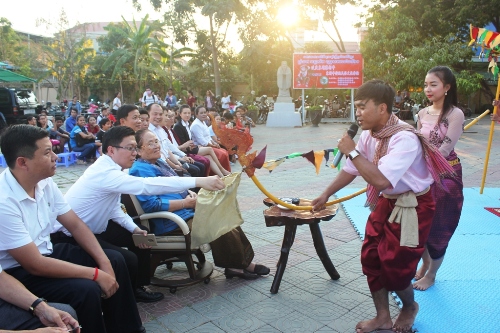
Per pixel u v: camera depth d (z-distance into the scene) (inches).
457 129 121.3
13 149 84.4
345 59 666.8
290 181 267.6
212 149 252.4
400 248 92.0
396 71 578.2
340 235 170.1
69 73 983.0
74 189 113.4
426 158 92.2
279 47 951.6
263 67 972.6
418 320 107.7
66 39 976.9
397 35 589.6
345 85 675.4
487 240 160.2
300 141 477.4
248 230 177.5
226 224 121.2
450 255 147.0
